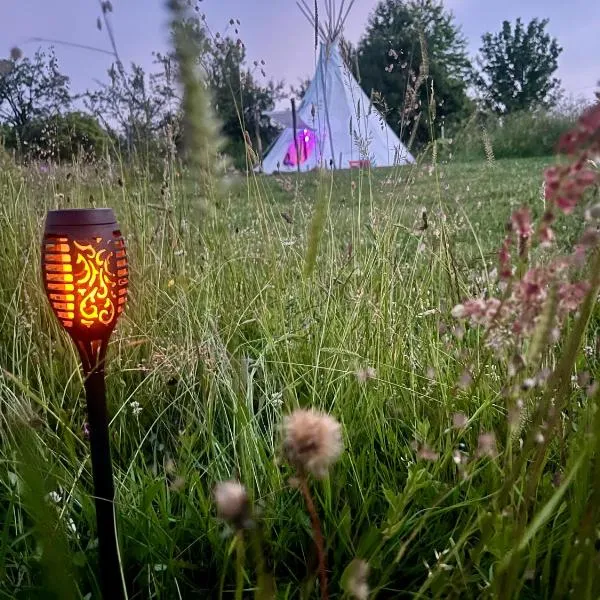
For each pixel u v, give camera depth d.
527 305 0.74
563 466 1.21
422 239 2.05
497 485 1.13
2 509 1.36
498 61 34.34
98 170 2.81
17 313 1.87
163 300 2.21
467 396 1.49
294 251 2.36
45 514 0.65
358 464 1.41
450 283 1.78
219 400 1.75
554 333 0.84
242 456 1.37
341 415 1.48
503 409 1.39
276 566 1.23
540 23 33.72
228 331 2.04
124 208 2.49
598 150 0.61
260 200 2.37
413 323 1.96
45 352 2.01
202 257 2.35
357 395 1.71
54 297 0.96
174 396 1.82
